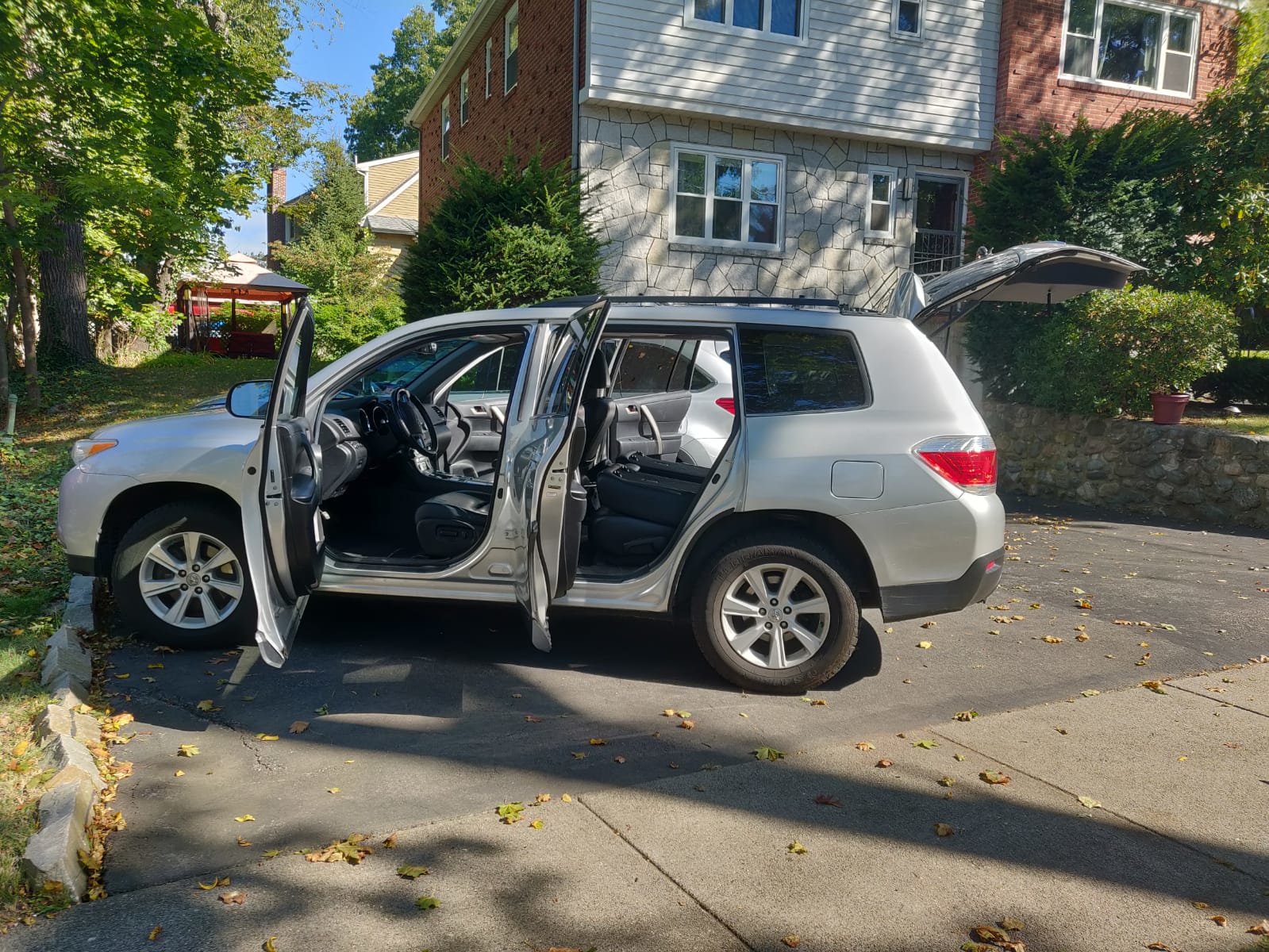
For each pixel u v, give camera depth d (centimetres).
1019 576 763
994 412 1333
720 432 760
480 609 596
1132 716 460
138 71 1263
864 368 478
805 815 352
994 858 325
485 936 273
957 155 1675
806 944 274
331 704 441
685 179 1520
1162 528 1016
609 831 336
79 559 499
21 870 285
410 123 2684
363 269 3322
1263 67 1327
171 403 1456
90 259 2002
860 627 608
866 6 1555
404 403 543
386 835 327
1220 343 1112
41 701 408
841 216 1608
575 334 454
